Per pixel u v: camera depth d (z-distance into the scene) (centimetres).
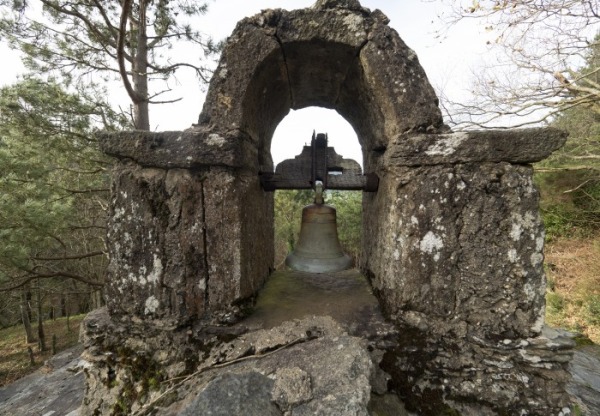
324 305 189
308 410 109
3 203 456
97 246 871
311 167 212
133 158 160
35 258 541
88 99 579
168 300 162
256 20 158
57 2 503
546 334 151
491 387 149
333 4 158
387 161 169
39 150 526
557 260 746
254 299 191
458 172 153
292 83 207
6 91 517
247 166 181
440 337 157
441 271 156
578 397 272
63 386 334
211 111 159
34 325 1137
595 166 652
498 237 151
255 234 200
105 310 183
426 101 157
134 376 160
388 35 157
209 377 143
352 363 125
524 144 147
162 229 161
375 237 212
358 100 204
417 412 150
